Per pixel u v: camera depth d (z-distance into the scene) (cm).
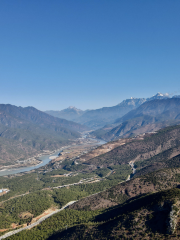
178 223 11969
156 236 11844
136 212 14650
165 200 14050
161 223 12588
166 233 11731
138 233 12638
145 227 12912
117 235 13212
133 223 13612
